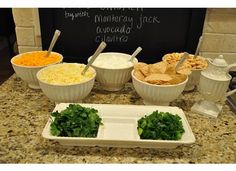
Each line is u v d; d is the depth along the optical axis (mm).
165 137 778
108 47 1277
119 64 1096
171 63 1086
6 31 2777
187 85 1130
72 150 794
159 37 1250
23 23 1244
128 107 947
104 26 1233
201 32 1215
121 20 1223
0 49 3346
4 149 788
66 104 928
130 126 884
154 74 983
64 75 1004
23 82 1220
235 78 1167
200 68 1074
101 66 1066
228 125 935
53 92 936
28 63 1086
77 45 1270
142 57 1286
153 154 789
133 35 1251
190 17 1192
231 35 1247
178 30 1230
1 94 1106
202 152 799
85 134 783
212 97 963
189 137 782
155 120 818
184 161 763
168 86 919
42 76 992
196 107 1009
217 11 1196
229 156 785
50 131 792
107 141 777
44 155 770
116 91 1156
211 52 1288
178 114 909
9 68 2805
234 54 1292
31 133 864
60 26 1230
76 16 1211
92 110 870
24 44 1295
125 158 770
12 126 896
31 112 982
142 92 967
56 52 1266
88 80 963
